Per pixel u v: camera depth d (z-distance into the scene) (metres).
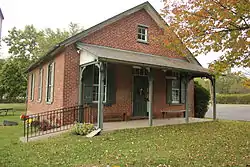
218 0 5.28
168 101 12.63
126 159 4.83
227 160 4.79
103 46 10.35
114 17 10.75
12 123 11.68
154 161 4.67
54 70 10.49
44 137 7.33
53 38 27.55
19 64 24.64
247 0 4.80
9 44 27.69
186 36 6.29
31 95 15.52
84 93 9.70
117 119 10.59
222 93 36.22
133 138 7.01
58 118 9.49
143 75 11.73
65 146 6.02
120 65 10.89
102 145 6.12
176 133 7.91
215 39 5.77
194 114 14.20
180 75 12.53
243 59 5.77
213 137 7.33
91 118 9.73
